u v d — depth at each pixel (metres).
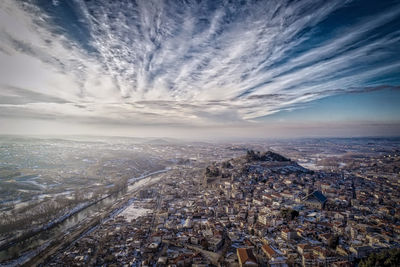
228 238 160.50
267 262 127.50
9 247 154.12
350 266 116.00
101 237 165.50
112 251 145.00
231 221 189.38
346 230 158.38
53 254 143.75
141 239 159.88
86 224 193.88
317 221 179.00
